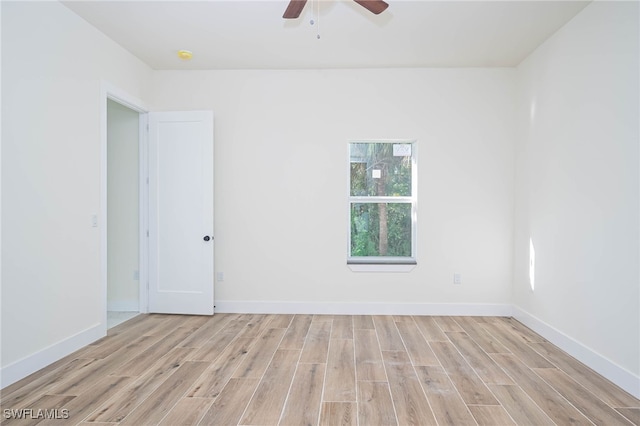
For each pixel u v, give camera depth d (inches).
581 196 101.9
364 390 83.9
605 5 92.7
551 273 116.4
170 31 117.6
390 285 146.9
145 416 73.0
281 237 148.3
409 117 146.0
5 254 85.8
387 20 109.3
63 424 69.9
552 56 117.0
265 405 77.4
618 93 88.3
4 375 84.9
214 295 149.4
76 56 108.0
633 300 83.3
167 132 145.1
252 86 148.1
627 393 83.4
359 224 153.6
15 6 88.4
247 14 106.8
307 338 118.5
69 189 105.5
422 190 146.1
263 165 148.3
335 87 147.0
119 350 107.8
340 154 147.4
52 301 99.1
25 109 91.2
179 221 145.0
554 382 88.4
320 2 100.1
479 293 145.3
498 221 144.6
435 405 77.5
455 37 119.7
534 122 128.0
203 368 95.5
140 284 148.3
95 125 116.3
